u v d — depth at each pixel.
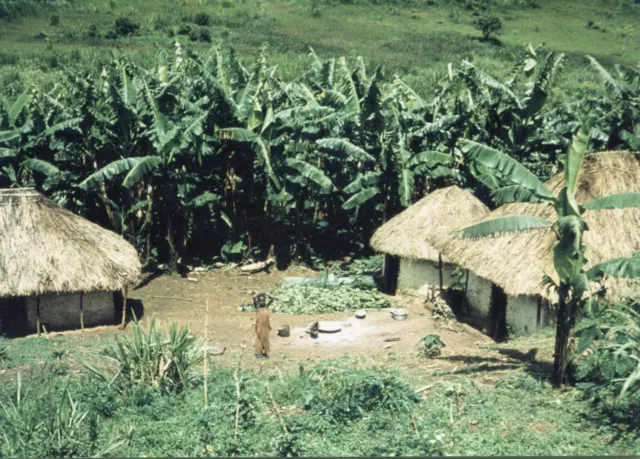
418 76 47.16
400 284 22.20
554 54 22.86
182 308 20.84
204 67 24.03
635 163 17.34
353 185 23.95
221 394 13.24
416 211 22.05
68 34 56.28
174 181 23.69
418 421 11.89
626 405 12.05
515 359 15.50
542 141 24.69
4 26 58.25
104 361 15.49
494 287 18.52
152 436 11.46
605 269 12.03
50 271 17.81
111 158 23.42
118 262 18.80
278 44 58.69
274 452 10.79
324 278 23.11
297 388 13.48
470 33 68.81
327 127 24.91
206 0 74.69
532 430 11.54
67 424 11.31
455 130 24.95
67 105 25.14
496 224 12.66
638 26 73.38
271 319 19.95
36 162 22.64
